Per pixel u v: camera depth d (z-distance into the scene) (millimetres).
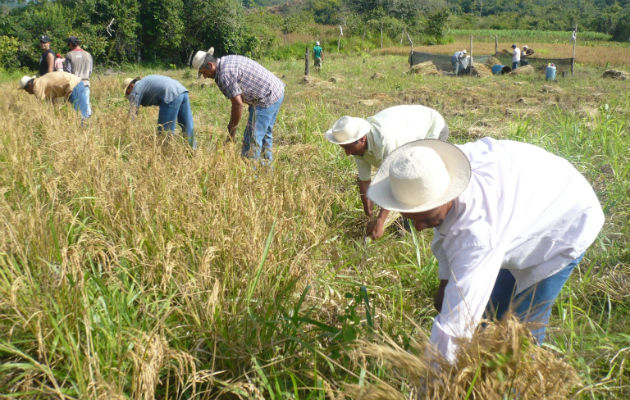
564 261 2373
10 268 3051
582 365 2523
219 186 4297
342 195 5273
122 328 2727
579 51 35250
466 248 2127
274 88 5695
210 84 14141
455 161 2131
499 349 1972
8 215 3475
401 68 22656
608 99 12070
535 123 8633
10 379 2602
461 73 20609
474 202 2168
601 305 3496
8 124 6484
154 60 31922
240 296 3070
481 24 79938
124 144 6137
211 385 2623
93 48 28531
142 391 2357
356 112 10148
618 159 6152
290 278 3201
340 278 3672
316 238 3686
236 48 32719
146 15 30844
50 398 2455
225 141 6023
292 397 2518
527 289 2480
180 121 6617
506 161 2350
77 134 5605
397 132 3945
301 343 2590
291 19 45562
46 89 7828
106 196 3936
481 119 9727
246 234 3439
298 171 5277
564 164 2463
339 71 20938
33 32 28344
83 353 2674
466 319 2037
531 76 19203
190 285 2988
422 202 2082
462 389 1979
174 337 2709
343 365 2660
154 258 3318
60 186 4484
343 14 61875
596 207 2426
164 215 3709
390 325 2984
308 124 7906
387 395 1993
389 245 4328
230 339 2756
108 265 3205
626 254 4098
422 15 55594
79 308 2709
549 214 2324
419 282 3766
